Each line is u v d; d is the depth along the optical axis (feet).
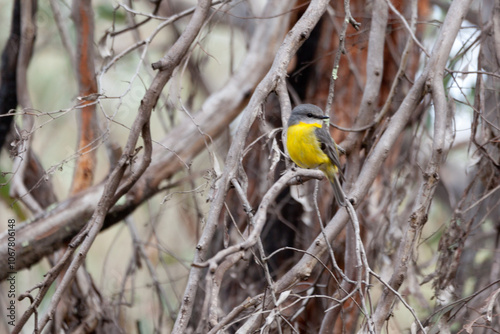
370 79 32.42
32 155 40.68
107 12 50.93
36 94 52.01
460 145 54.80
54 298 24.49
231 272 39.29
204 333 29.86
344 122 40.34
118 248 54.19
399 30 38.99
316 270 35.24
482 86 30.89
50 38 51.65
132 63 43.21
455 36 28.19
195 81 42.73
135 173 26.05
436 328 26.55
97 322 37.81
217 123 40.83
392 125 27.73
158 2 34.94
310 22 25.72
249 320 23.88
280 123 39.32
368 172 27.25
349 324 36.50
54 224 37.70
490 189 30.91
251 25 49.11
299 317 36.45
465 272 36.60
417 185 36.29
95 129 38.63
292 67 41.16
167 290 47.21
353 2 39.91
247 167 39.73
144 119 24.97
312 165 33.06
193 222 47.88
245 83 41.34
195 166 45.78
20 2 40.40
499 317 31.07
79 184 39.32
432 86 27.68
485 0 38.09
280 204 38.45
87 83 38.58
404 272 25.09
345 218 26.50
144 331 43.60
